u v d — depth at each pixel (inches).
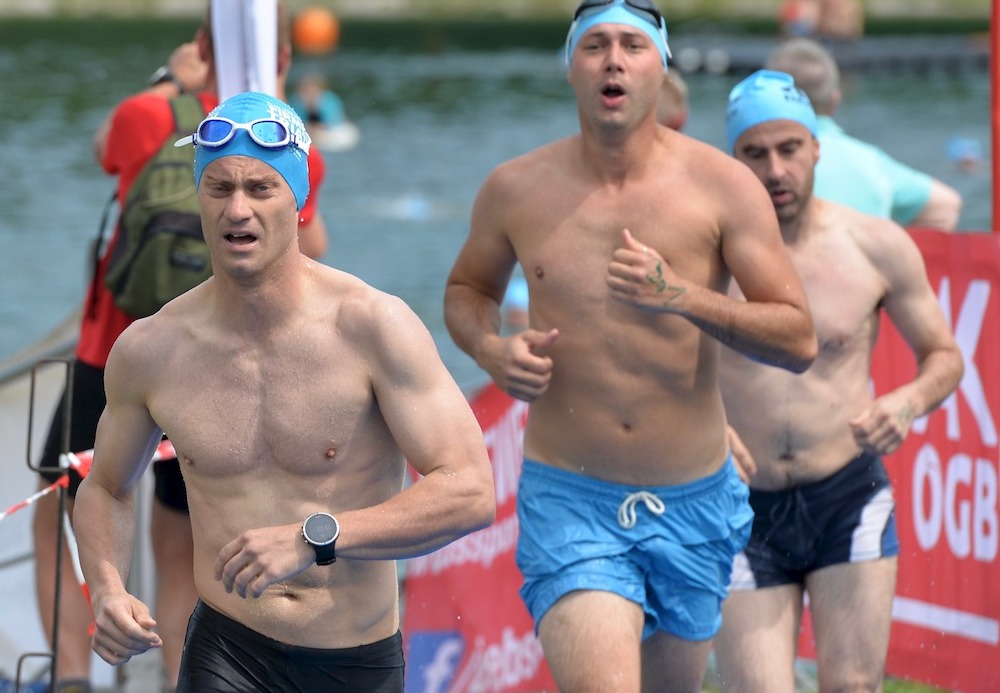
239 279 474.9
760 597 709.3
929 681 810.8
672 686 668.7
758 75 737.0
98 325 770.2
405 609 882.8
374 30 6274.6
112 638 491.5
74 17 6535.4
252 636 507.2
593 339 634.8
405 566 988.6
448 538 483.8
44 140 3159.5
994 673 775.7
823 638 705.0
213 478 497.0
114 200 784.9
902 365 816.9
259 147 469.7
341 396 487.2
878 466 723.4
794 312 623.2
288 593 503.5
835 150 900.0
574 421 642.2
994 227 881.5
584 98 624.1
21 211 2449.6
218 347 490.6
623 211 633.6
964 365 768.3
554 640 621.9
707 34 5383.9
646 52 621.6
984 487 779.4
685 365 631.8
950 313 791.1
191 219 738.8
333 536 464.1
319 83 4266.7
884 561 706.8
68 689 772.0
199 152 476.1
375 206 2588.6
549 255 643.5
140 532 780.6
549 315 646.5
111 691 776.3
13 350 1664.6
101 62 4643.2
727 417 725.3
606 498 639.1
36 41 5339.6
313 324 488.1
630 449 635.5
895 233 734.5
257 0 762.8
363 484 498.3
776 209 724.0
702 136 3184.1
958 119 3427.7
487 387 868.0
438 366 492.1
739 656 702.5
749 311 610.9
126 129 768.3
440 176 2874.0
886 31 5787.4
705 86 4173.2
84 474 669.3
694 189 631.2
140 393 504.1
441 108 3762.3
